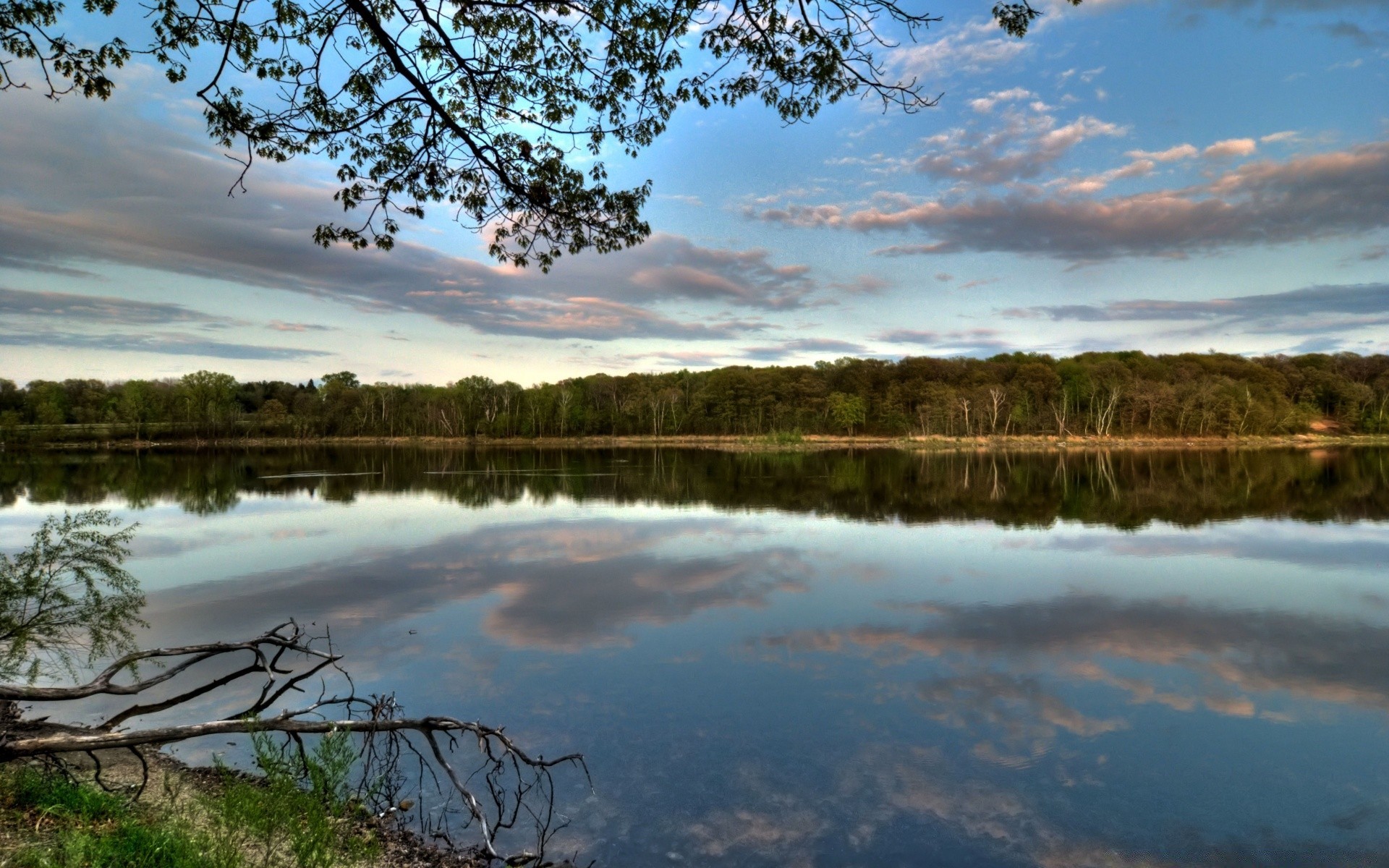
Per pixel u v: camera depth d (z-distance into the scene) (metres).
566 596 16.62
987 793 7.97
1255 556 21.44
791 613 15.17
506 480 48.59
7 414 113.69
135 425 113.38
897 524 27.98
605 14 7.35
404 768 8.44
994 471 56.38
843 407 117.50
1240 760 8.74
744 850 6.88
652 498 37.19
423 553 22.00
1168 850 6.96
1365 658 12.28
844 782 8.16
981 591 17.03
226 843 5.92
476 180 8.06
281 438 123.81
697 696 10.64
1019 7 7.00
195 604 15.97
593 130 8.21
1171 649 12.79
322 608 15.66
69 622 8.68
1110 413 110.31
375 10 6.98
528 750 8.92
